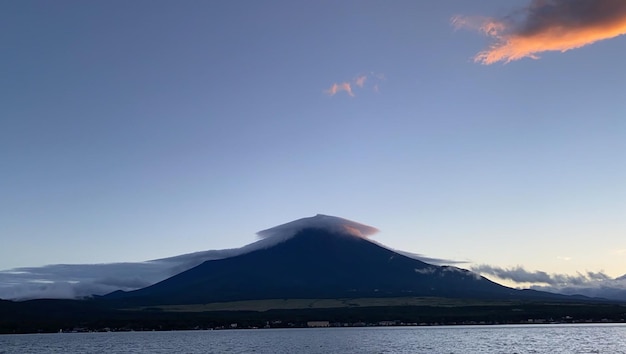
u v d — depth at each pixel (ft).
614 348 598.34
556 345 650.02
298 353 611.47
